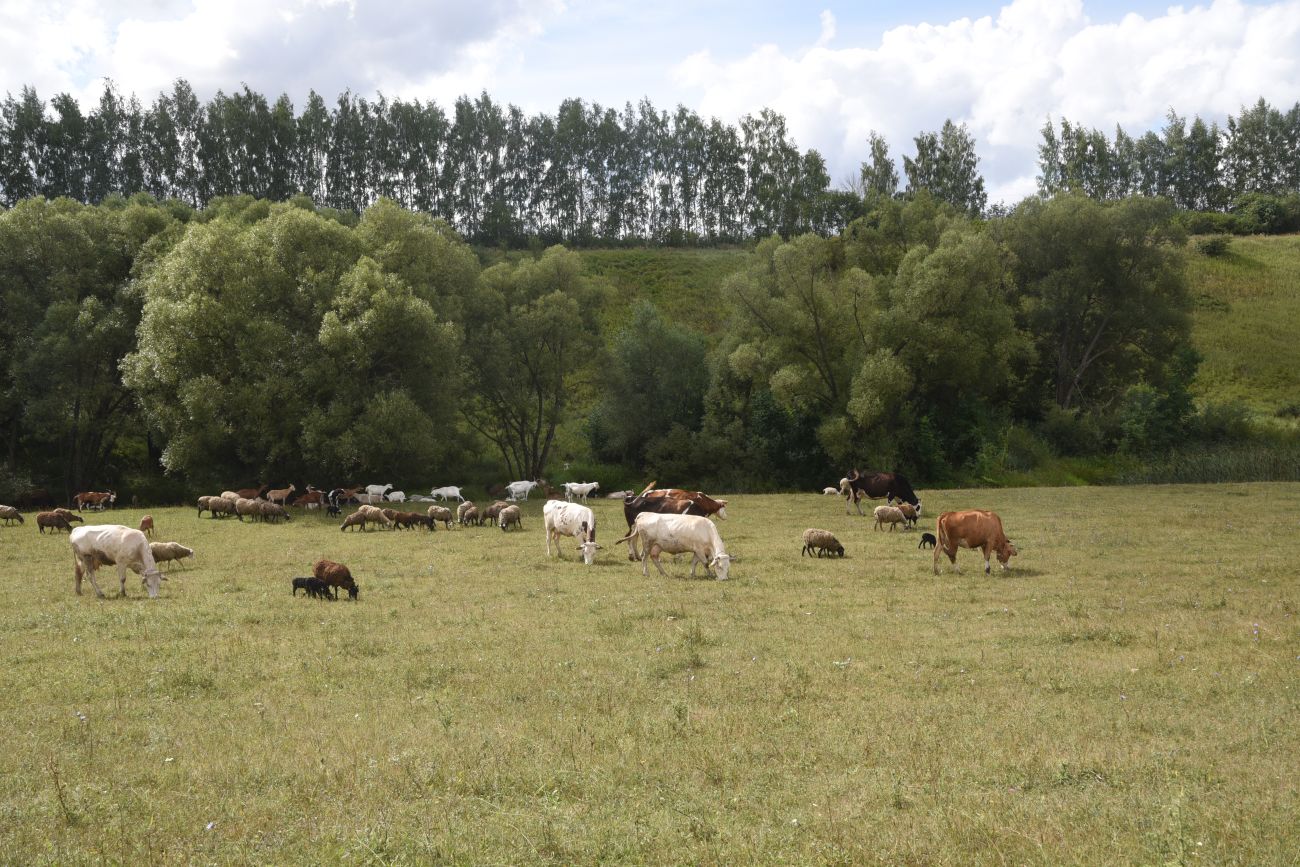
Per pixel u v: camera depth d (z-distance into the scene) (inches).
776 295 2149.4
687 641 520.1
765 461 2026.3
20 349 1648.6
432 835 255.9
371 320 1571.1
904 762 320.5
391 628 572.4
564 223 4224.9
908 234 2363.4
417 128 3821.4
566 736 353.1
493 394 1984.5
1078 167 4357.8
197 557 933.2
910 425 1998.0
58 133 3334.2
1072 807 269.6
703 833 258.1
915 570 795.4
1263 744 332.2
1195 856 225.6
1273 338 2874.0
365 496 1651.1
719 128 4281.5
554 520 904.3
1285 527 1045.2
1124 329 2309.3
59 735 364.2
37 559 932.6
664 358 2154.3
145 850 247.9
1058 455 2117.4
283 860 243.9
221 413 1551.4
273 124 3545.8
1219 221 3991.1
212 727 373.7
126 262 1845.5
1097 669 451.5
